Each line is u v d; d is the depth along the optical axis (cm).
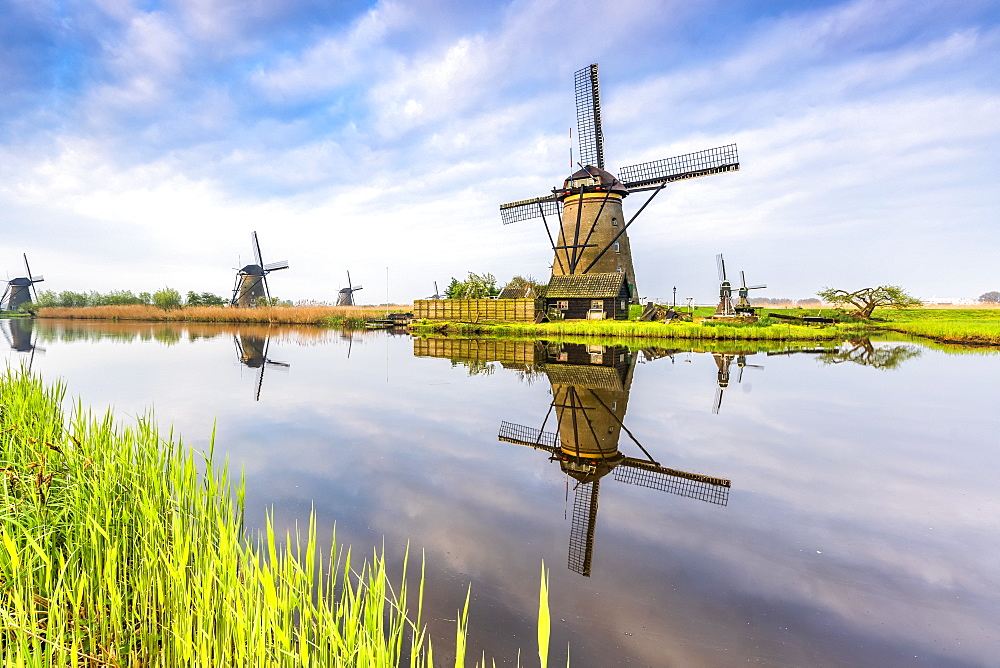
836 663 313
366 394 1269
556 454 769
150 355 2173
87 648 293
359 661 229
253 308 5778
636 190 3612
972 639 338
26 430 518
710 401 1198
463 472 682
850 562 441
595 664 308
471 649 320
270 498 577
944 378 1576
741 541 482
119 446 476
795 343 3039
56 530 362
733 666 309
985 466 714
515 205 4119
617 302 3738
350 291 9400
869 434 899
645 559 444
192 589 312
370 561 432
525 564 433
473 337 3500
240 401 1164
